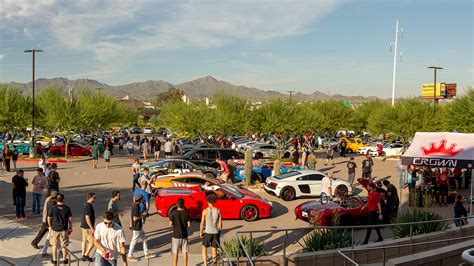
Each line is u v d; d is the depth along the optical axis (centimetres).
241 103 4278
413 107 4250
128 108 8331
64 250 1020
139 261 1073
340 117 6288
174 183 1748
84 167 3075
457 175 2344
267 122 4088
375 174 2983
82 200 1855
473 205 1894
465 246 1016
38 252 1121
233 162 2334
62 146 3772
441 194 1886
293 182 1962
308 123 4250
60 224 1015
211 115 4106
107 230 852
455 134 1653
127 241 1248
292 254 1035
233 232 1395
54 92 3803
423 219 1253
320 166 3428
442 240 1101
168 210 1505
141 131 8869
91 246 1044
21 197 1479
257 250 1049
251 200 1559
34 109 3878
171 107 4756
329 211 1417
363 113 6700
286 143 4072
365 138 6203
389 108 4488
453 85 7500
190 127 4156
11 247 1159
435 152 1582
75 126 3644
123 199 1900
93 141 4181
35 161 3338
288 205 1853
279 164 2303
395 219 1341
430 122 4147
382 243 1112
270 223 1528
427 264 954
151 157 3878
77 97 4184
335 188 1953
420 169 2017
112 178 2520
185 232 988
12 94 3744
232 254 1027
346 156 4412
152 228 1397
